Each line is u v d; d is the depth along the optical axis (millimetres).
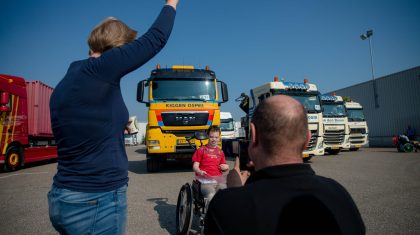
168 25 1562
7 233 3898
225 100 9219
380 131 24047
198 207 3641
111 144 1463
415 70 21266
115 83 1442
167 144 8516
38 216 4703
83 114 1378
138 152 25219
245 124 13680
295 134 1081
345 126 15461
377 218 4113
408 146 16734
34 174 10000
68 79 1438
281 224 903
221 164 3719
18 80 10727
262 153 1126
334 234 929
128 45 1438
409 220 3990
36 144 12570
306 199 954
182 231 3473
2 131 9898
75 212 1374
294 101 1146
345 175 8070
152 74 9070
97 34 1533
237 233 909
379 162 11406
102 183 1418
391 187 6246
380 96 24156
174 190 6578
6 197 6152
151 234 3809
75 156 1401
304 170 1046
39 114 12336
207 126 8797
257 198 950
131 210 4984
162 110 8602
